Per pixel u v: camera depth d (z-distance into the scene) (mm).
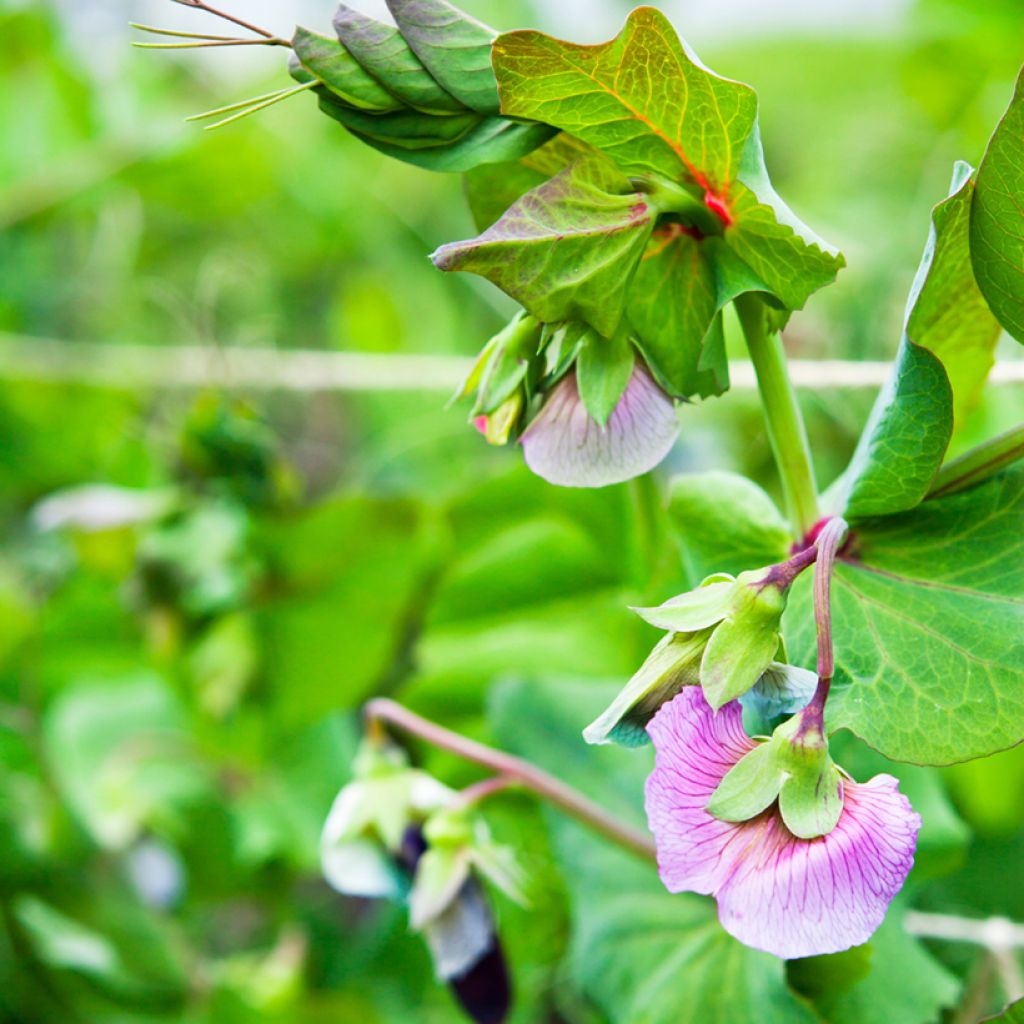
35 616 738
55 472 846
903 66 883
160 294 954
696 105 381
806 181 1026
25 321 945
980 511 402
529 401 396
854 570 403
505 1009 453
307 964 665
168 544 647
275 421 973
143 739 712
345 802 465
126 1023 681
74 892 694
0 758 749
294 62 385
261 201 1005
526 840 530
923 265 387
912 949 448
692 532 428
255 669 650
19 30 963
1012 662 388
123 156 899
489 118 391
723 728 368
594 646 591
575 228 379
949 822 464
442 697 589
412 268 1000
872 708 391
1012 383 444
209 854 683
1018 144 381
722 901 361
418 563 640
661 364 394
